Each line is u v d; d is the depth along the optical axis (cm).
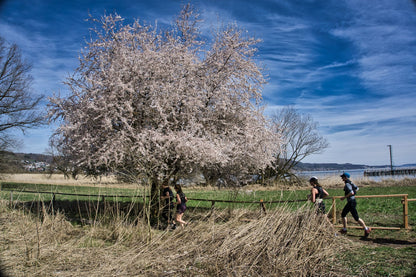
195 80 998
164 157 899
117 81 869
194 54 1046
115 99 892
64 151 1011
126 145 847
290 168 2852
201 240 638
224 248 578
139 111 940
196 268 537
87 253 619
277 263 525
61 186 2398
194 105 945
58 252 617
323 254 559
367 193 1728
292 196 1516
